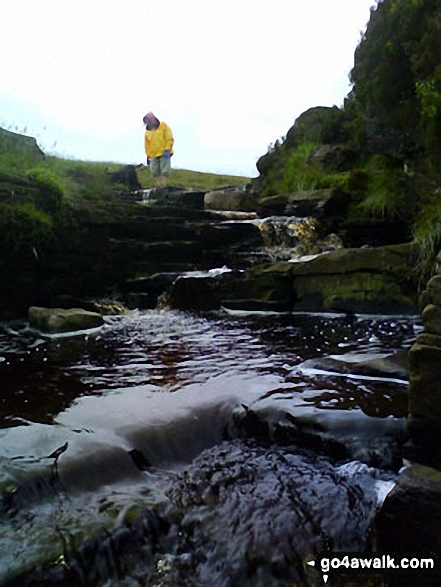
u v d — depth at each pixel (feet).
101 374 15.06
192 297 26.91
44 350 18.30
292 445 10.71
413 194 27.53
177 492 8.99
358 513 8.47
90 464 9.15
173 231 30.91
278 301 25.62
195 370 15.31
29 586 6.54
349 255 23.80
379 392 12.46
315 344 18.48
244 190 48.78
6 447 9.45
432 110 24.89
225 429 11.69
